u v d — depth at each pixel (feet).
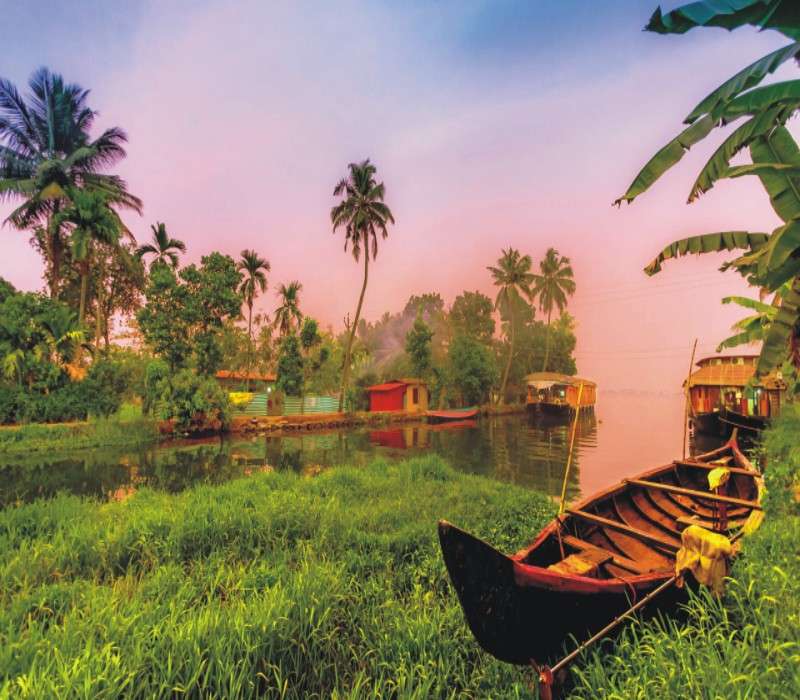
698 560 13.10
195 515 25.29
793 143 23.44
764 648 10.68
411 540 23.27
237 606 14.75
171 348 82.17
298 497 30.86
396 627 14.24
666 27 14.38
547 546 16.48
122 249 100.42
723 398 91.20
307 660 12.94
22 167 89.76
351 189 121.60
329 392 144.56
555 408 140.56
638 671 10.95
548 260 194.18
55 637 12.16
